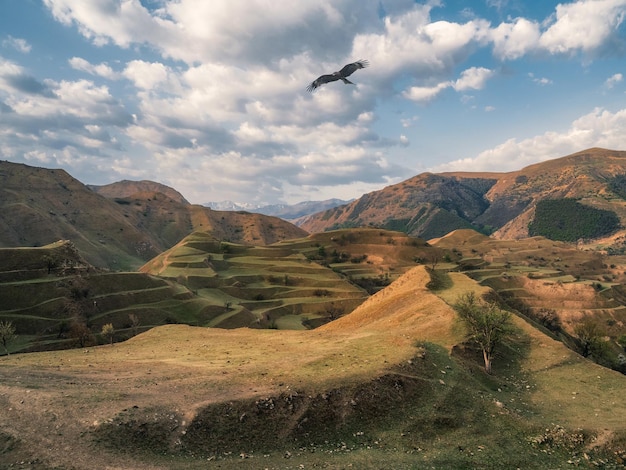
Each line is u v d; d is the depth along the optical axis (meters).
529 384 55.34
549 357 63.66
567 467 35.97
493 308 61.97
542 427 41.69
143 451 31.94
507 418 43.06
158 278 183.88
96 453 30.45
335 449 35.81
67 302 145.25
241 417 37.28
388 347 56.06
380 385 43.97
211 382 43.81
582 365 60.34
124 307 156.88
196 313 165.50
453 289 94.81
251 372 46.88
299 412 39.06
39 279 152.50
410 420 40.84
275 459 33.38
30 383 41.47
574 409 46.72
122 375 47.50
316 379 43.78
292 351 59.56
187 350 67.06
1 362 55.25
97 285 161.62
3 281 147.12
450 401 44.53
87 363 55.75
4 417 33.94
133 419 34.69
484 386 51.81
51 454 29.73
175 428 34.91
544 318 189.12
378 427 39.53
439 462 34.47
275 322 176.00
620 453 38.03
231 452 34.00
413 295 91.06
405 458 34.66
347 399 41.34
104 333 106.38
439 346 60.47
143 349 70.00
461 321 66.25
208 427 35.72
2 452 29.77
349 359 50.97
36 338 126.00
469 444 38.00
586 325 98.19
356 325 88.12
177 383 43.75
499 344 66.50
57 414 34.62
